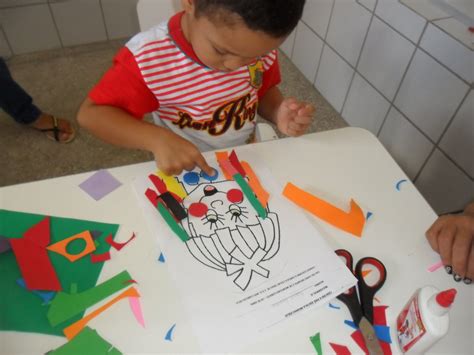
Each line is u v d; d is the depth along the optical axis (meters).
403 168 1.28
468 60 0.94
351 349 0.46
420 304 0.44
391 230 0.59
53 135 1.52
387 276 0.54
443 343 0.49
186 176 0.63
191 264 0.52
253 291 0.50
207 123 0.84
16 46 1.83
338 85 1.52
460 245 0.55
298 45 1.72
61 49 1.91
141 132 0.66
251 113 0.89
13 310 0.46
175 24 0.72
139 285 0.49
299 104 0.79
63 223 0.55
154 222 0.56
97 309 0.47
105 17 1.89
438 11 1.05
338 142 0.73
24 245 0.52
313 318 0.48
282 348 0.45
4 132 1.54
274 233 0.56
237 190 0.61
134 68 0.70
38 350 0.43
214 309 0.48
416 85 1.12
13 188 0.59
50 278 0.49
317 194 0.63
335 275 0.52
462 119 1.00
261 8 0.50
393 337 0.48
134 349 0.44
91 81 1.77
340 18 1.38
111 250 0.53
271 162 0.67
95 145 1.53
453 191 1.10
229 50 0.57
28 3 1.71
